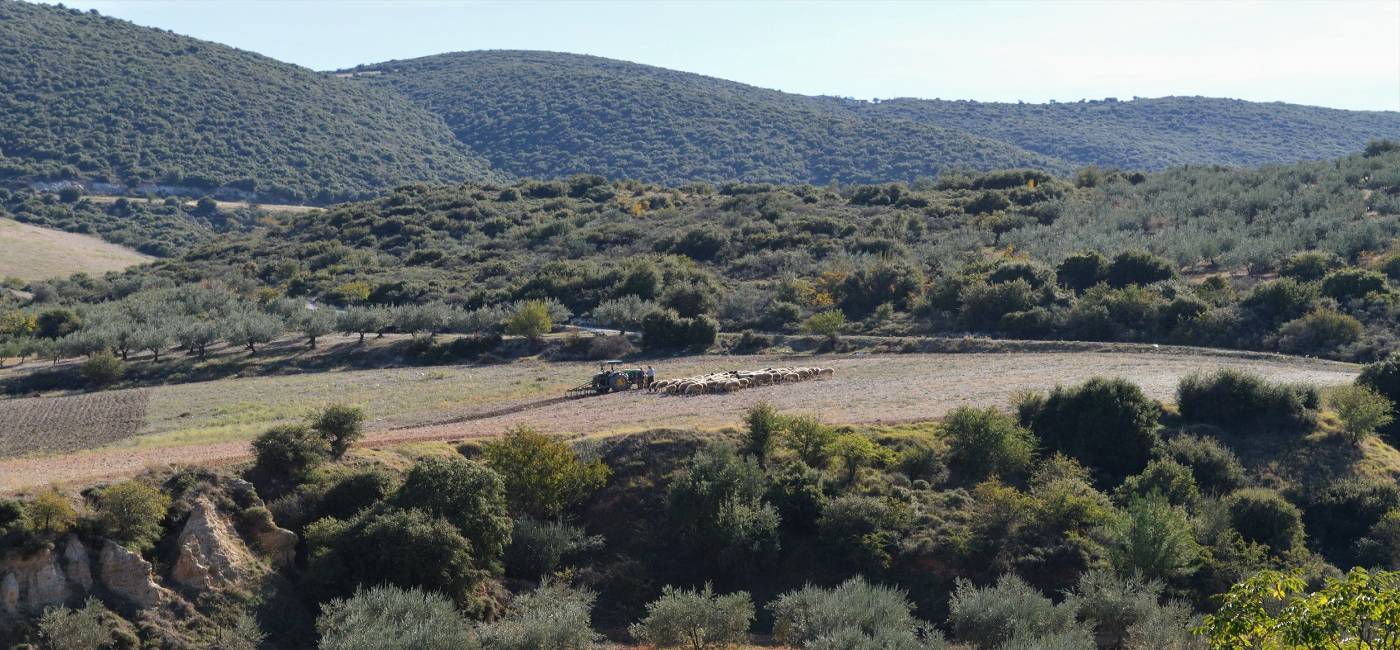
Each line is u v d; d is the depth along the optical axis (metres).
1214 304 87.25
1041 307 91.56
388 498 41.97
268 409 69.12
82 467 43.94
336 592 37.75
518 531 43.66
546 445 46.66
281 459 43.09
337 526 39.44
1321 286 87.69
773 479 48.00
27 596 33.31
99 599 34.06
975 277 98.25
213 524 38.16
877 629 34.97
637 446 50.50
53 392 83.75
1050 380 68.00
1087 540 44.09
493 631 33.91
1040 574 42.94
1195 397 57.28
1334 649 18.64
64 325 103.25
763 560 44.28
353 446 47.75
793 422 51.38
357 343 97.56
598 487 48.22
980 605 36.41
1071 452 53.34
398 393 75.94
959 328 92.75
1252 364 73.00
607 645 38.47
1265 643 19.59
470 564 39.56
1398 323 79.06
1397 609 18.14
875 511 45.28
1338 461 52.31
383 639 31.11
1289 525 45.88
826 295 104.19
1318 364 72.75
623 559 44.66
